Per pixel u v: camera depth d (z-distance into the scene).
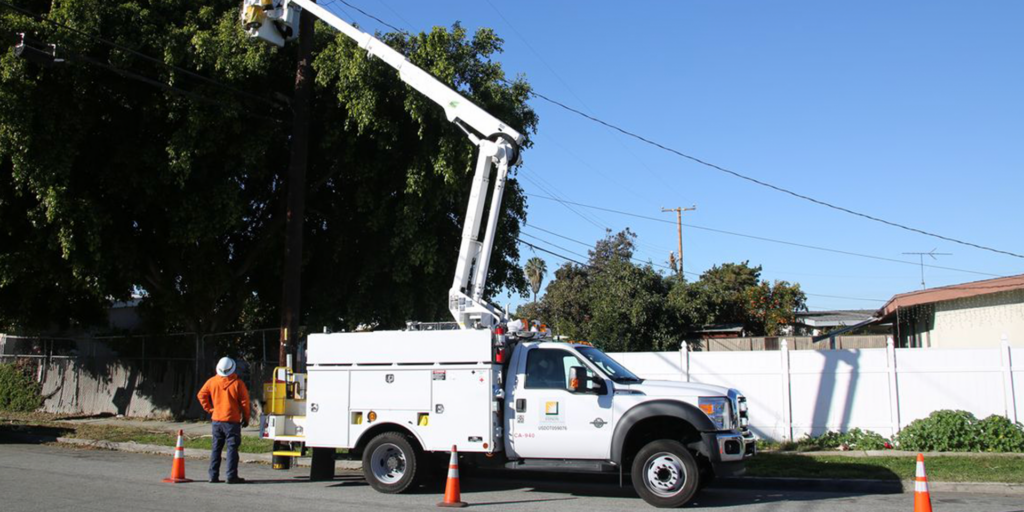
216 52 15.55
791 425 15.16
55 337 27.45
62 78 15.18
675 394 9.69
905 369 14.68
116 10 15.51
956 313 21.14
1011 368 14.16
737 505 9.75
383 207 17.83
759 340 27.61
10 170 16.19
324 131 18.02
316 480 11.86
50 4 16.33
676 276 32.91
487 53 17.73
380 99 16.17
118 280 18.91
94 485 11.16
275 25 13.95
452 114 12.23
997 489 10.80
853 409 14.88
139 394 22.95
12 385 25.67
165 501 9.80
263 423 11.85
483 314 11.02
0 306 20.19
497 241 20.12
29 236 16.94
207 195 16.75
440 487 11.20
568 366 10.24
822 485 11.30
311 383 11.18
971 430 13.71
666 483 9.53
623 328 28.59
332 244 19.59
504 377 10.45
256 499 10.03
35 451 15.96
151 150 16.27
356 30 13.38
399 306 18.69
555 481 12.04
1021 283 19.03
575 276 40.28
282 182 19.50
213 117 15.75
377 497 10.28
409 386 10.58
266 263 20.61
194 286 19.38
